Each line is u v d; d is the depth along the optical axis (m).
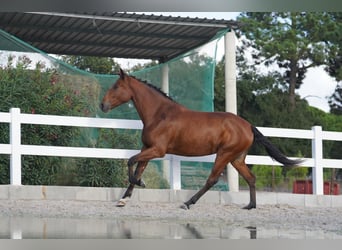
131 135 12.80
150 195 10.48
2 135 11.30
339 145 26.16
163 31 13.43
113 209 9.48
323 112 26.98
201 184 12.05
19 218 8.41
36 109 11.58
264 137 10.43
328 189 16.61
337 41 25.98
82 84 12.42
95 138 12.42
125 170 12.45
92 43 14.44
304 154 25.20
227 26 12.45
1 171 11.31
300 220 9.48
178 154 10.21
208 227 8.43
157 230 7.95
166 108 10.09
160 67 13.45
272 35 26.11
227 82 12.22
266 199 11.14
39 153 10.37
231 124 10.20
